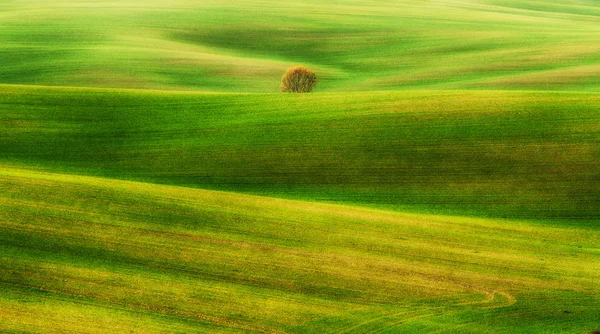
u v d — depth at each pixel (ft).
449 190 183.62
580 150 197.88
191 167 200.13
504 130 209.97
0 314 103.50
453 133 210.18
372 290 120.98
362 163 197.88
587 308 117.29
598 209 172.35
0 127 223.10
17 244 129.80
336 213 162.61
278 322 107.45
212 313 108.99
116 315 105.91
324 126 220.02
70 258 125.80
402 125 216.74
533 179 186.39
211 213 154.71
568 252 144.66
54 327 100.63
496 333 107.45
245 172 196.24
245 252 134.51
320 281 123.44
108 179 175.83
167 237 139.23
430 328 108.17
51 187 162.30
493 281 127.44
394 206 175.73
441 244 146.00
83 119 232.73
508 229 158.92
